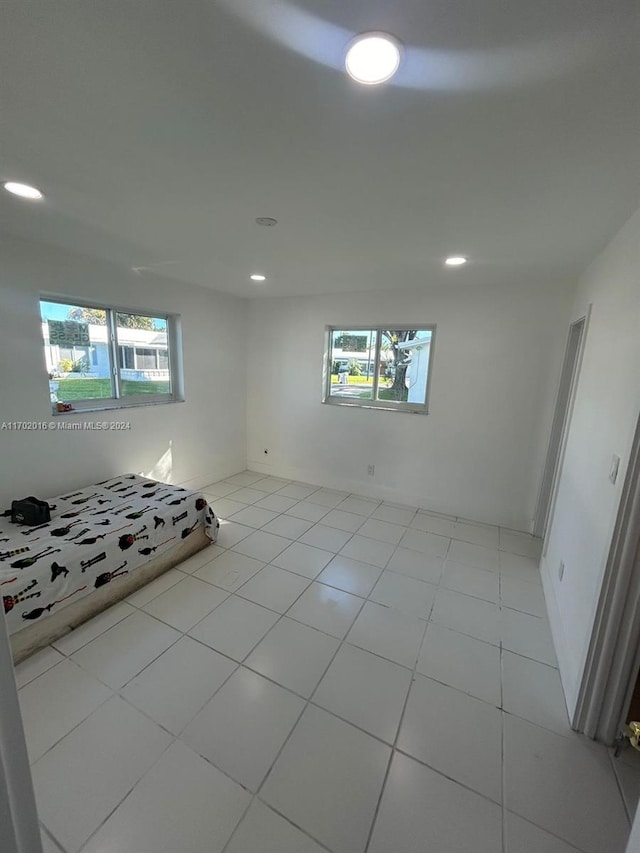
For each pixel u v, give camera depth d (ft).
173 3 2.53
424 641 6.61
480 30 2.67
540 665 6.17
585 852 3.76
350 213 6.07
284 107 3.57
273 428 15.25
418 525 11.27
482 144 4.08
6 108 3.63
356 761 4.58
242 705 5.27
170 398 12.57
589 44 2.72
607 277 6.57
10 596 5.72
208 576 8.38
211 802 4.11
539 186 4.94
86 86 3.32
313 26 2.68
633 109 3.40
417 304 11.75
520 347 10.58
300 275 10.43
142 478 10.59
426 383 12.23
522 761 4.64
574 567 6.27
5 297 7.82
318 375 13.87
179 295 11.96
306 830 3.90
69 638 6.42
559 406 10.09
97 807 4.04
